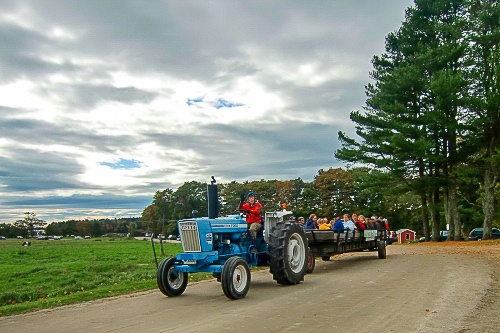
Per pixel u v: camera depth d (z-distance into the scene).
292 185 68.06
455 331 6.42
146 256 34.25
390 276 12.44
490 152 34.19
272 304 8.95
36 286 18.78
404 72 34.34
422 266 14.81
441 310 7.74
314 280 12.28
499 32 32.34
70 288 16.58
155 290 11.93
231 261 9.79
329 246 15.03
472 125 32.91
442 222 60.06
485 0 34.19
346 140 38.53
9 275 23.67
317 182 67.06
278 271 11.17
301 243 12.03
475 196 45.88
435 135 35.38
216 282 13.17
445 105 32.97
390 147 34.25
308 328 6.80
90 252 44.00
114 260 31.67
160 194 43.41
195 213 10.90
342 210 64.94
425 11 36.34
